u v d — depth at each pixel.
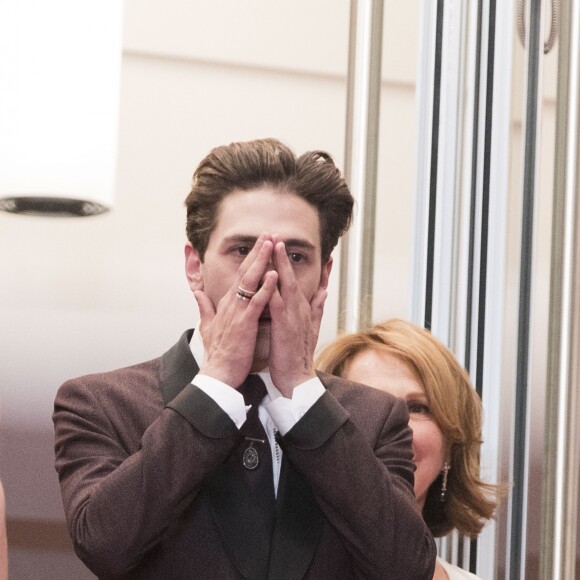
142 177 7.29
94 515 4.38
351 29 7.70
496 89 8.11
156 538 4.42
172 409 4.52
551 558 7.93
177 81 7.40
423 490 6.61
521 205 8.15
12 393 6.91
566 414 8.05
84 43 6.13
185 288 7.30
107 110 6.21
